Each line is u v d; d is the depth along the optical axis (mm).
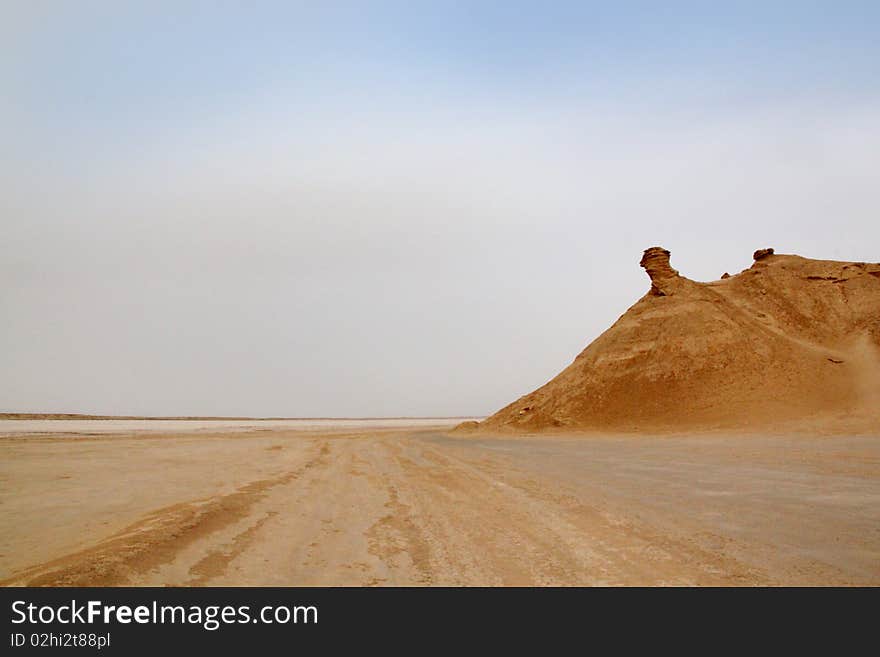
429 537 10594
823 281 68750
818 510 12500
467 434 64000
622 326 67938
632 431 51469
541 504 14031
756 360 56938
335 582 8086
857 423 39750
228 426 103562
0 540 10078
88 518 11906
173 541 9797
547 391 68375
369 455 31125
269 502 14461
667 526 11211
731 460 24281
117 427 80750
